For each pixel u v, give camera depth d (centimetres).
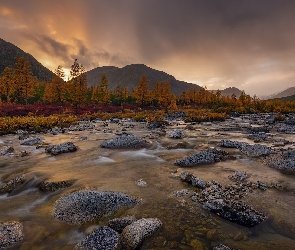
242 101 7612
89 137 1902
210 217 618
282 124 2848
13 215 641
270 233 549
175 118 3875
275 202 703
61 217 620
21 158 1238
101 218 621
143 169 1030
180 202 701
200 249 492
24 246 513
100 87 7575
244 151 1320
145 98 7575
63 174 943
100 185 832
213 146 1498
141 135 1981
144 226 539
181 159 1116
